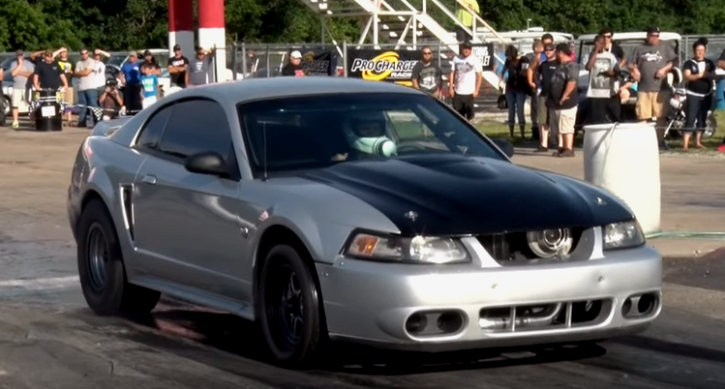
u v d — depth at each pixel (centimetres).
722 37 3142
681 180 1688
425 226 657
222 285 766
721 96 2458
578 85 2144
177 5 3250
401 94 840
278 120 789
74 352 786
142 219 843
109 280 884
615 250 695
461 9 3688
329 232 674
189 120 839
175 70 2856
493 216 669
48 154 2297
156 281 841
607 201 720
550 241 671
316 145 773
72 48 5059
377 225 661
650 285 698
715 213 1341
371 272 650
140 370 735
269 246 723
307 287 686
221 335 835
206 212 771
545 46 2080
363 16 3472
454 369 718
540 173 760
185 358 764
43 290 1014
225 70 2811
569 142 2014
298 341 702
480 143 824
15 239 1295
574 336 675
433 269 647
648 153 1152
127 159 873
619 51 2158
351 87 839
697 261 1058
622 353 759
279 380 700
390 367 722
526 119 2948
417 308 641
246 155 762
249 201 732
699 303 909
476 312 650
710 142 2238
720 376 704
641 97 2050
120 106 2917
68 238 1302
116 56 3553
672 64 2045
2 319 895
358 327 661
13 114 3022
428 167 738
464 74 2352
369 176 719
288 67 2377
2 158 2220
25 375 728
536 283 656
